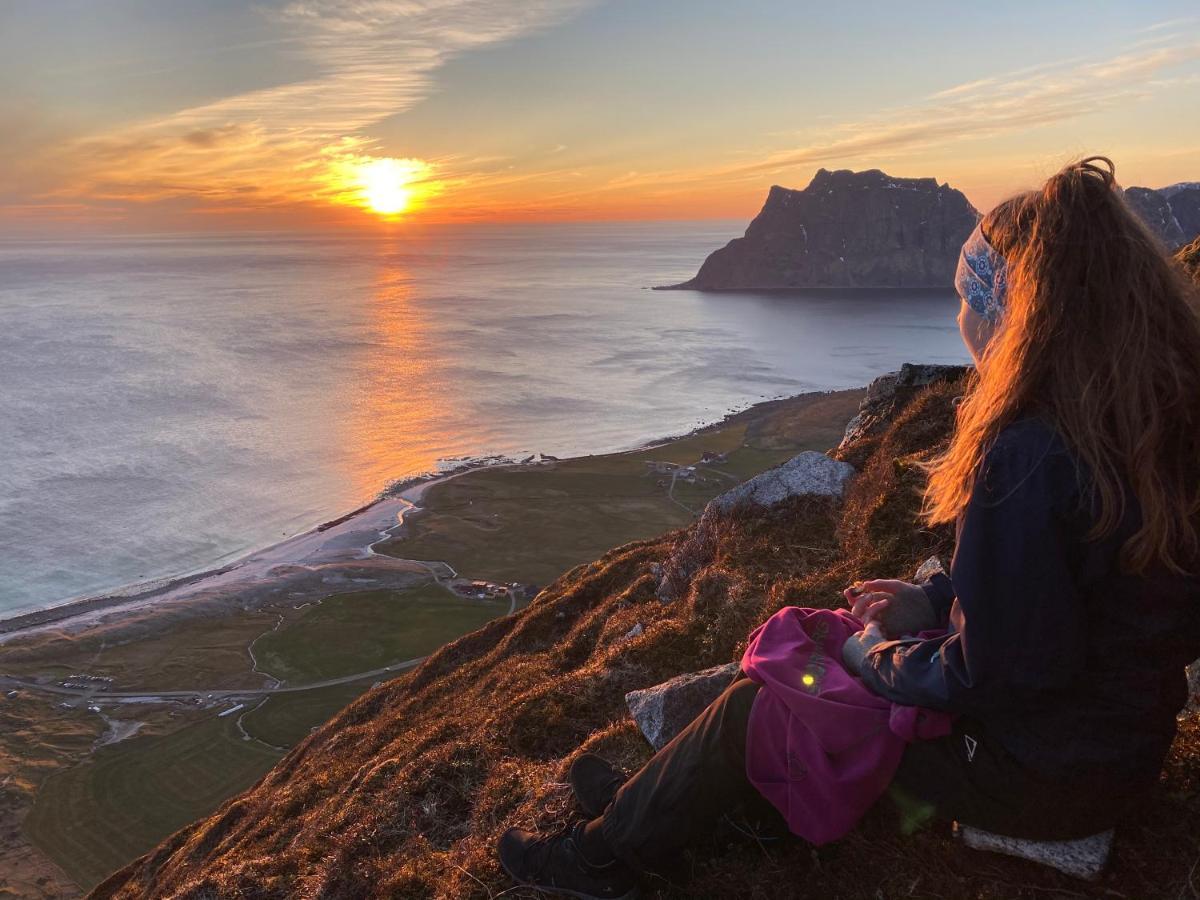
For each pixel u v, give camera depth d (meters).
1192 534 2.12
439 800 6.76
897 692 2.60
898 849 3.26
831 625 3.12
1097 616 2.26
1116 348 2.06
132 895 16.08
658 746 4.96
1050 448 2.12
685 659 7.58
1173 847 2.88
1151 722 2.33
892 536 6.64
